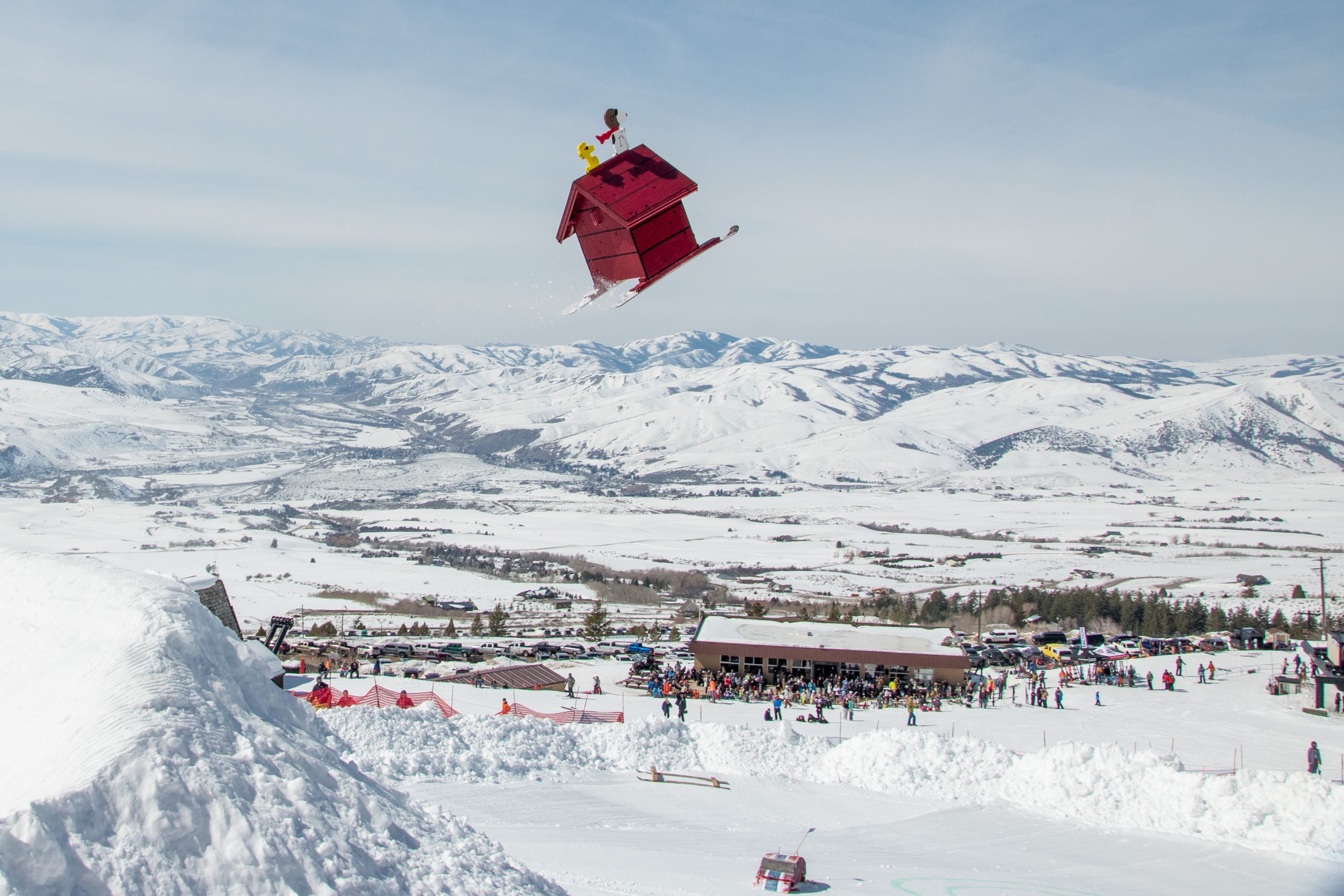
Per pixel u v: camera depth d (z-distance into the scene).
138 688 10.94
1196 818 31.05
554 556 194.00
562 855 25.22
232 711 11.92
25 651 12.09
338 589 145.75
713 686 57.28
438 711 43.91
